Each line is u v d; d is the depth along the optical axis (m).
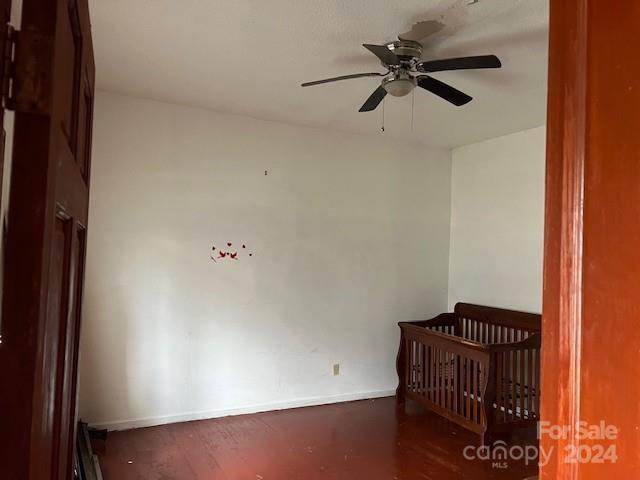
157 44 2.58
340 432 3.64
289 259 4.14
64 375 0.96
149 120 3.60
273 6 2.15
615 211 0.59
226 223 3.88
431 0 2.05
